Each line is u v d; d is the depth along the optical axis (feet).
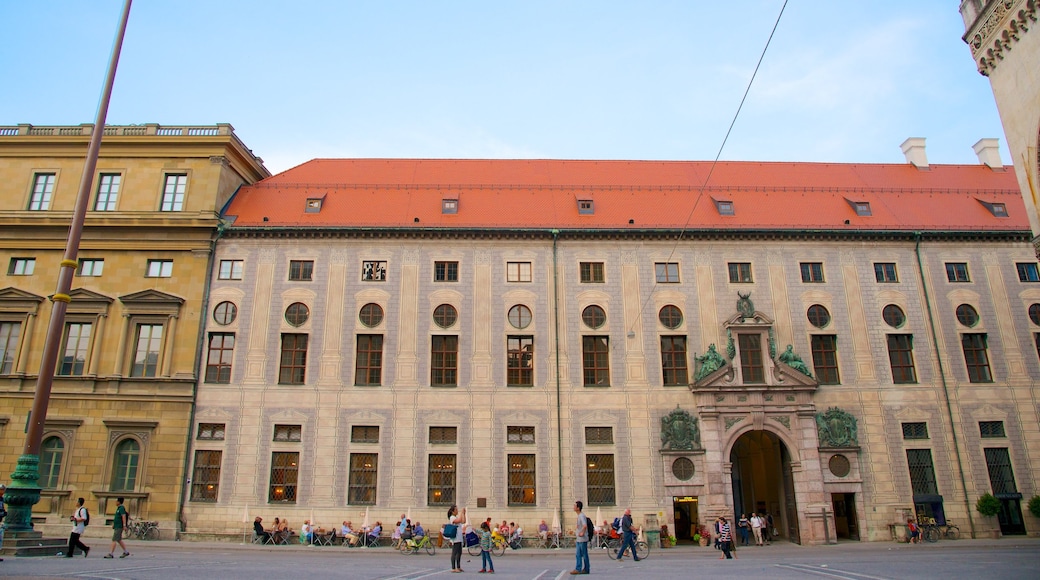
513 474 117.91
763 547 113.09
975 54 83.25
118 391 118.42
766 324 125.70
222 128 134.00
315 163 153.17
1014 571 62.64
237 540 112.37
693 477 118.11
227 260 126.62
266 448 117.08
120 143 132.57
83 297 123.24
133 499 113.29
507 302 126.52
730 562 82.02
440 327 124.67
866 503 119.03
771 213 137.39
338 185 141.79
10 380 119.03
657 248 130.82
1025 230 133.69
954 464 121.70
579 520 65.00
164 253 126.52
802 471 119.03
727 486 117.70
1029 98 74.74
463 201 138.31
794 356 124.36
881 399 124.47
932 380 126.11
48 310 123.75
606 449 119.34
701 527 116.06
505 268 128.57
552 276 128.36
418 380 121.49
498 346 124.06
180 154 131.95
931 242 133.69
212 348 122.11
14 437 116.78
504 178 149.18
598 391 122.21
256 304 124.16
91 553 82.74
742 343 126.11
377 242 128.67
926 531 115.96
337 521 114.11
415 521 114.52
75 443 116.26
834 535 116.06
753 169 156.46
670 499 116.88
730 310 127.95
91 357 120.47
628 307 127.13
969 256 133.49
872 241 132.98
